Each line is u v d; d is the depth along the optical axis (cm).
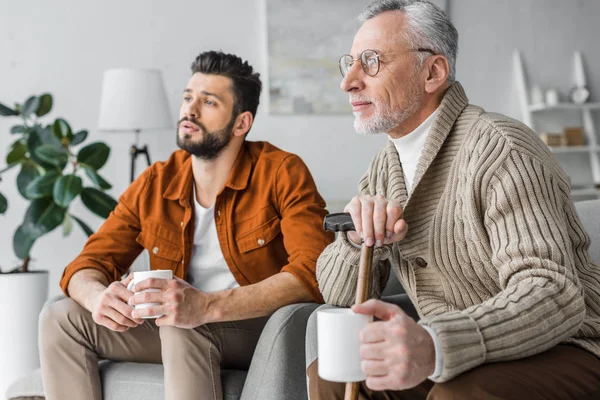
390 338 110
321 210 209
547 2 479
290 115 438
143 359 198
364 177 185
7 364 332
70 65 409
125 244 222
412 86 163
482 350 116
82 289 198
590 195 468
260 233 210
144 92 364
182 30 422
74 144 355
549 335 122
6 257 399
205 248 217
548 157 145
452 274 153
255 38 432
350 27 439
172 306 175
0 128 398
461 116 159
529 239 132
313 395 146
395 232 143
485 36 469
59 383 190
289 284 188
